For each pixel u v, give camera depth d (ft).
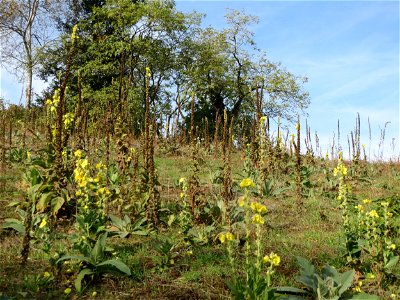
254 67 125.90
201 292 16.07
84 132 36.55
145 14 105.81
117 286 16.57
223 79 122.93
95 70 105.70
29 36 116.78
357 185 40.86
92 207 23.08
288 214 29.17
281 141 45.24
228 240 14.48
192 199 24.45
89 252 17.11
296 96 122.93
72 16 122.72
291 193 35.40
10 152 39.37
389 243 17.57
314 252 20.86
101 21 113.60
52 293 15.66
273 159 40.34
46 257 18.76
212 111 125.39
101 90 100.12
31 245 20.03
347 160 53.36
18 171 35.12
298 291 15.26
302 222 27.22
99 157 37.99
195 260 19.38
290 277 17.76
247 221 14.46
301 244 22.24
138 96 95.25
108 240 21.95
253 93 123.03
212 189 31.86
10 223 22.17
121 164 28.12
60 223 23.50
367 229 18.33
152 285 16.61
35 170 25.55
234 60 124.77
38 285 16.10
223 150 30.09
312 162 48.60
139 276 17.33
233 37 123.13
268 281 13.55
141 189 25.80
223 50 122.93
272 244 22.04
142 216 24.54
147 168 26.22
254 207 14.08
